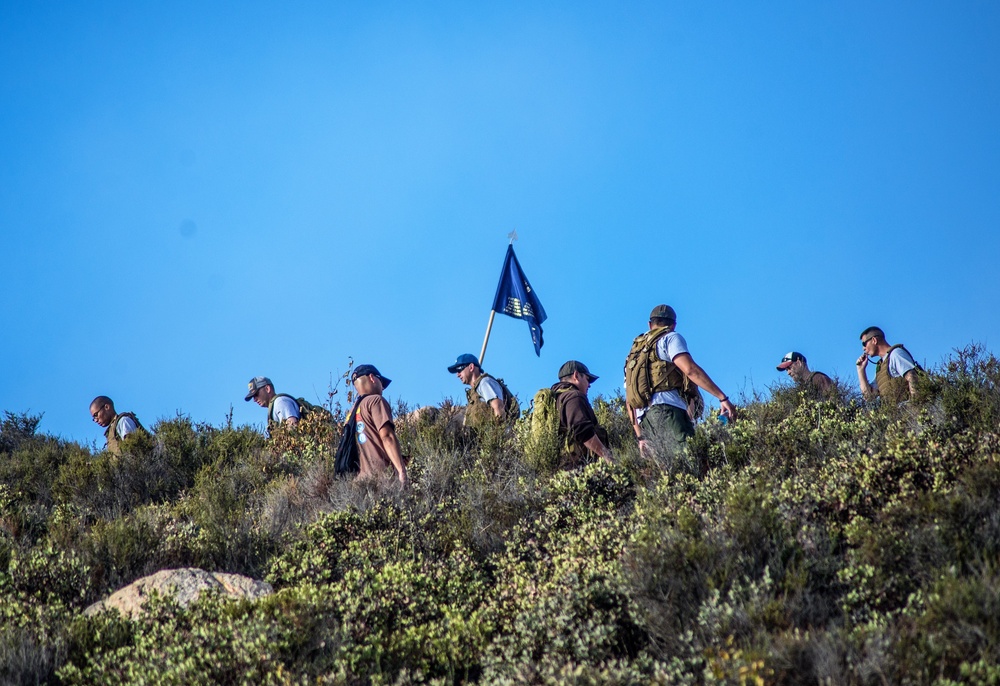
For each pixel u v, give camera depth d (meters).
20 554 6.62
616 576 4.86
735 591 4.52
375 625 5.09
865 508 5.34
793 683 3.88
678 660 4.17
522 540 6.18
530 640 4.68
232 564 6.54
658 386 7.38
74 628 5.18
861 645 4.00
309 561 6.07
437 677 4.68
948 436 6.06
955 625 3.94
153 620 5.23
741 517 4.98
